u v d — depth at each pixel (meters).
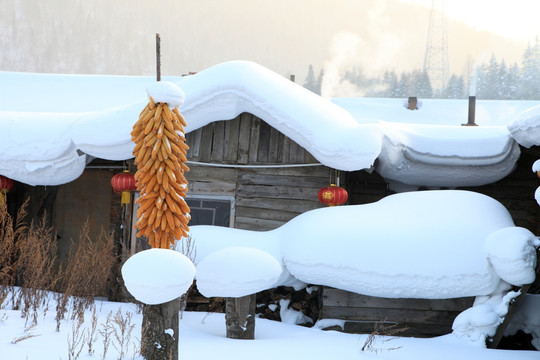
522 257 8.20
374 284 8.87
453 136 12.15
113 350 6.26
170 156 5.95
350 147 10.41
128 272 5.53
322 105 11.20
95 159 13.01
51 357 5.82
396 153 11.46
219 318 9.20
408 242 8.89
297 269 9.48
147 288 5.49
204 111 11.15
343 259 9.05
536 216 13.09
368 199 13.72
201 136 11.80
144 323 5.98
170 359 5.83
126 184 11.02
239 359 6.34
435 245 8.80
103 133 10.64
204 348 6.73
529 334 9.02
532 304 8.97
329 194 10.96
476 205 9.20
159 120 5.98
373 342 7.76
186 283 5.65
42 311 8.15
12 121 11.17
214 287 7.46
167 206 6.01
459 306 9.41
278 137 11.74
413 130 12.20
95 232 13.51
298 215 11.43
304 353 6.83
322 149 10.59
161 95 5.96
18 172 11.06
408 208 9.30
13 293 8.50
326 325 9.56
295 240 9.69
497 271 8.45
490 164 12.13
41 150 10.90
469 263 8.62
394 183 13.51
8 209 12.98
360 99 20.62
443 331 9.40
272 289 10.66
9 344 6.12
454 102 20.28
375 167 12.13
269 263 7.71
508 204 13.21
